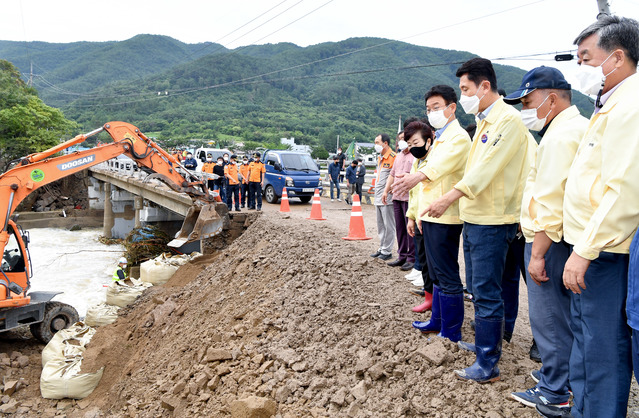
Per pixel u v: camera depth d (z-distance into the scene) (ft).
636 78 7.27
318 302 15.57
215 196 33.19
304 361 12.63
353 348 12.52
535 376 10.35
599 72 7.55
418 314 13.93
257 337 14.83
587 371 7.82
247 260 23.59
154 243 48.67
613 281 7.48
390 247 21.61
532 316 9.58
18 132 103.45
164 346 20.52
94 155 28.45
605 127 7.42
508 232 10.48
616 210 6.96
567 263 7.54
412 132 13.97
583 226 7.88
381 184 21.88
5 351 28.99
